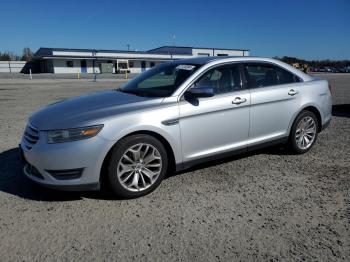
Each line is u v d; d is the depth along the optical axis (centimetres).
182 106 438
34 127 409
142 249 309
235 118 484
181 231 339
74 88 2298
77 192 431
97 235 333
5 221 361
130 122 400
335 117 938
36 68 7525
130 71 7050
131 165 408
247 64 517
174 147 435
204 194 425
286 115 544
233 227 346
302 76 583
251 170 505
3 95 1728
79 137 381
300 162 540
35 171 401
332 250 305
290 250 306
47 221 361
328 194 422
